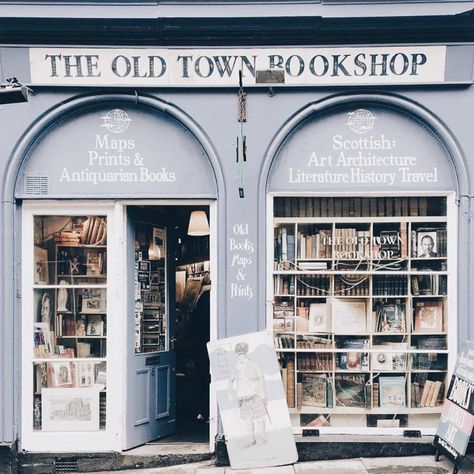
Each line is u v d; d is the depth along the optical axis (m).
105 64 5.90
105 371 6.09
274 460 5.61
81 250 6.16
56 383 6.09
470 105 5.96
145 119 6.04
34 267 6.12
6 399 5.83
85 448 5.98
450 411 5.59
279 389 5.71
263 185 5.95
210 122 5.97
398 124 6.03
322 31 5.86
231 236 5.92
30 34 5.86
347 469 5.56
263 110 5.98
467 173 5.93
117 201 6.05
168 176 6.01
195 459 5.93
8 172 5.92
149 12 5.80
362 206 6.14
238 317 5.89
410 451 5.88
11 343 5.88
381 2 5.79
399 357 6.17
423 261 6.14
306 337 6.17
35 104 5.96
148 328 6.45
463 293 5.93
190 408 7.75
